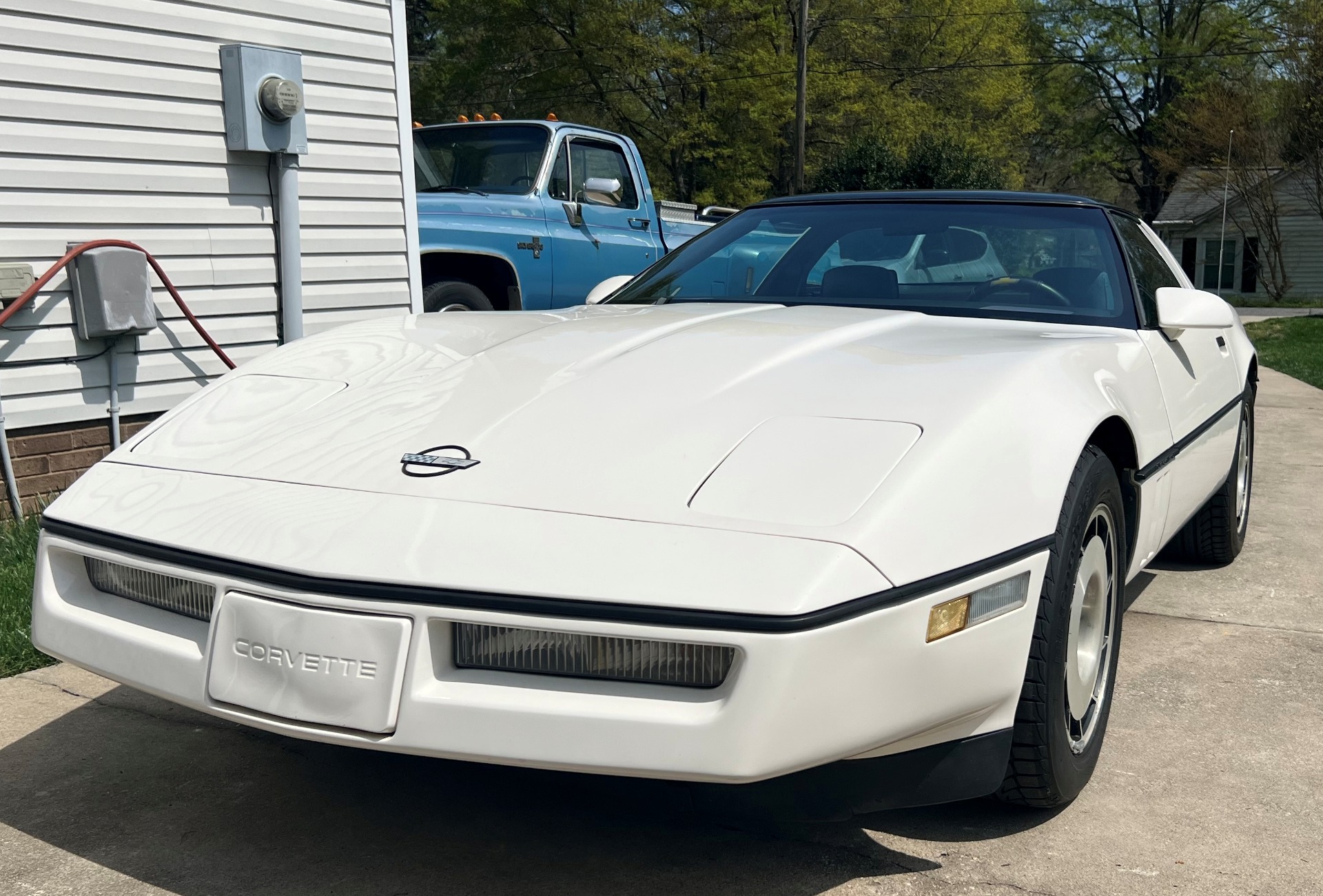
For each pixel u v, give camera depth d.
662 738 1.70
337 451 2.12
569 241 7.25
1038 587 2.04
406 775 2.55
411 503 1.92
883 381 2.20
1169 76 42.16
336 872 2.13
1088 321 3.01
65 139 4.52
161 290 4.91
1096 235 3.25
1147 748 2.70
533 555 1.77
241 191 5.19
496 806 2.40
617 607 1.70
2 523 4.32
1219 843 2.24
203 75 4.99
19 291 4.32
